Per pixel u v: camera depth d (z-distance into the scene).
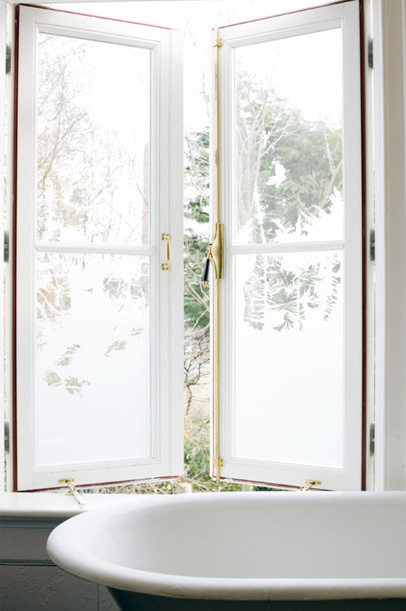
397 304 2.53
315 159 2.74
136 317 2.86
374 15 2.62
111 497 2.63
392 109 2.54
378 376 2.60
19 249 2.69
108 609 2.51
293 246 2.75
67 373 2.76
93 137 2.82
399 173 2.53
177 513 2.24
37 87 2.74
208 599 1.52
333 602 1.60
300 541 2.32
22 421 2.68
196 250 5.48
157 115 2.89
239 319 2.86
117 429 2.82
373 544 2.34
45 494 2.67
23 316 2.69
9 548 2.49
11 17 2.72
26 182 2.70
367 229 2.65
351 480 2.64
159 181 2.88
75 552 1.72
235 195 2.87
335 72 2.72
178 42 2.91
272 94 2.81
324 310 2.72
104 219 2.83
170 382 2.88
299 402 2.75
